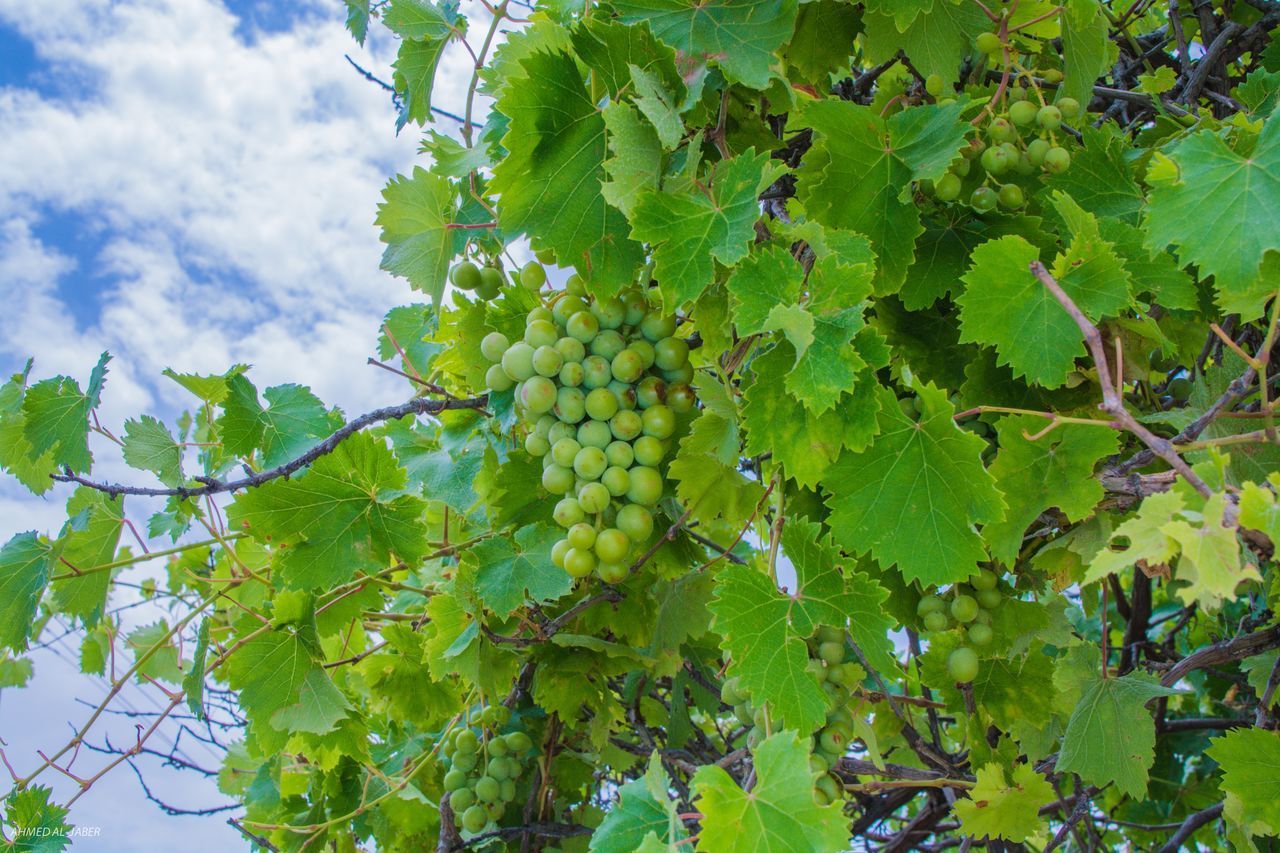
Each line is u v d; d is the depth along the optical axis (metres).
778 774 0.57
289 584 0.82
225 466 0.88
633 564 0.84
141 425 0.88
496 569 0.80
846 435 0.65
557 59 0.68
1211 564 0.49
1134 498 0.67
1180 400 0.81
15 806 0.82
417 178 0.81
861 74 0.88
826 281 0.64
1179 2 0.96
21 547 0.85
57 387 0.88
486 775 0.98
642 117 0.69
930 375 0.76
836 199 0.71
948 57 0.79
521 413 0.76
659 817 0.60
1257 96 0.79
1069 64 0.78
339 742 0.91
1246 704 1.12
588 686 0.93
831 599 0.65
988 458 0.72
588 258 0.70
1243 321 0.62
